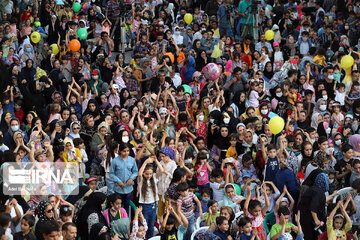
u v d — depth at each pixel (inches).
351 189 1095.6
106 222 962.7
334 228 994.1
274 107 1562.5
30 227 872.9
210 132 1344.7
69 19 2082.9
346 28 2186.3
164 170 1078.4
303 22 2054.6
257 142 1243.8
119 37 1989.4
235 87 1621.6
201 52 1818.4
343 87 1660.9
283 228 970.1
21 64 1691.7
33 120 1306.6
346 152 1196.5
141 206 978.1
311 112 1576.0
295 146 1256.8
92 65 1688.0
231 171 1167.6
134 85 1652.3
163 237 953.5
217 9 2242.9
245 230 930.1
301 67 1763.0
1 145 1184.2
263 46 1862.7
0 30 1769.2
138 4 2118.6
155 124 1295.5
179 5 2375.7
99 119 1428.4
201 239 947.3
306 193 1031.6
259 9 2174.0
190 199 995.3
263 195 1096.8
